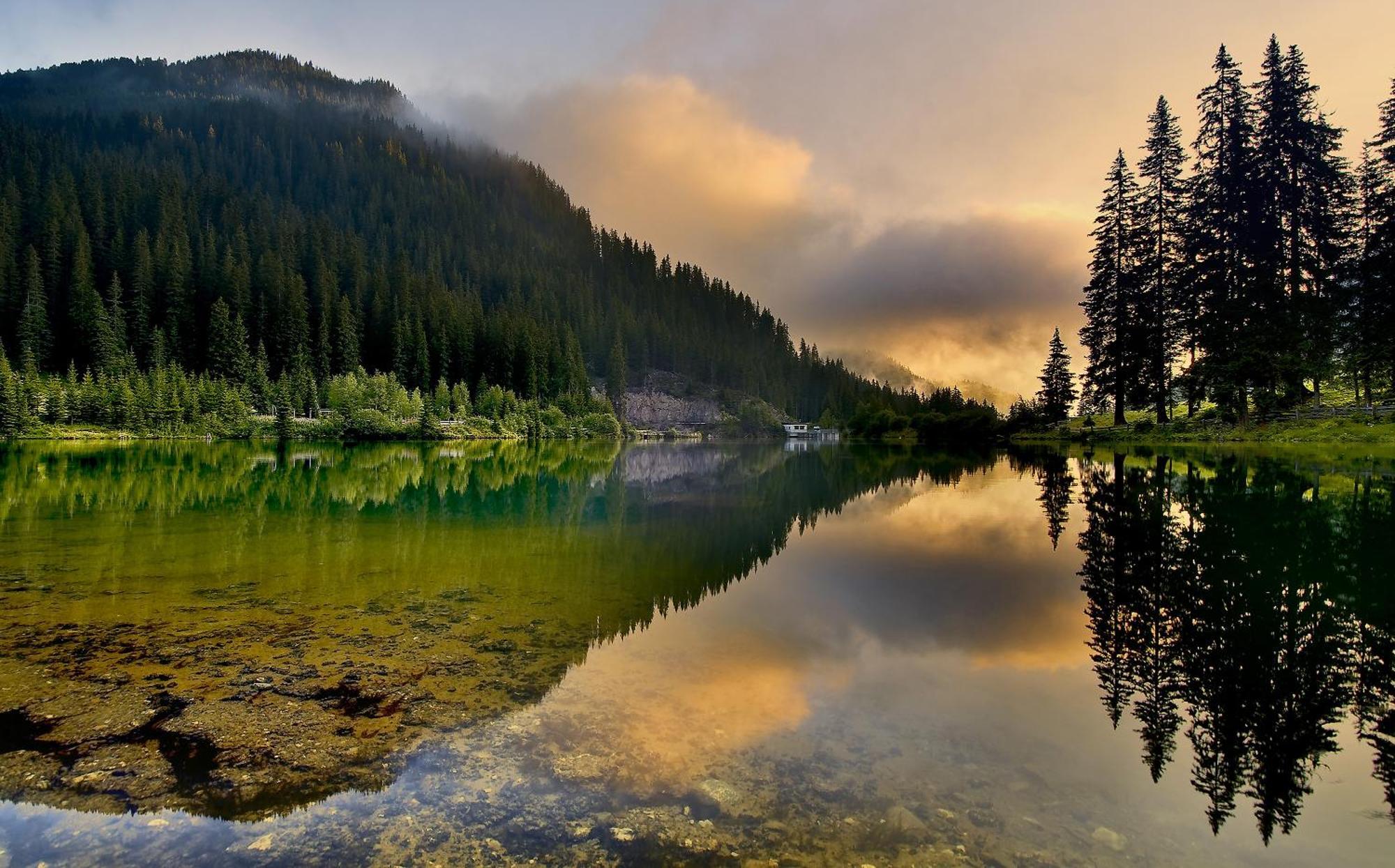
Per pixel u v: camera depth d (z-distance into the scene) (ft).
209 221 417.69
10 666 26.66
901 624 34.60
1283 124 162.61
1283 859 15.51
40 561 45.68
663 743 21.20
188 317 329.72
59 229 334.03
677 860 15.42
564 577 44.39
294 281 353.31
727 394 586.86
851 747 21.07
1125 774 19.43
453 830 16.57
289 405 281.74
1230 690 25.34
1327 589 37.29
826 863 15.30
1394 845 16.02
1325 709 23.47
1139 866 15.23
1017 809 17.60
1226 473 92.84
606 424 411.75
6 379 215.72
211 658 27.86
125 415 242.99
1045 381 254.88
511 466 159.84
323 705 23.61
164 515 66.85
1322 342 143.33
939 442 285.64
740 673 27.43
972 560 50.70
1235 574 41.01
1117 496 78.59
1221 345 156.97
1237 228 168.96
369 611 35.29
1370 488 74.84
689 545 57.72
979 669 28.17
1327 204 159.63
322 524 63.21
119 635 30.58
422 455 199.00
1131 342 190.08
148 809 17.26
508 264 584.40
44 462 132.36
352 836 16.29
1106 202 207.62
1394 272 138.51
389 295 413.18
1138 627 32.78
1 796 17.76
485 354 421.59
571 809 17.47
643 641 31.30
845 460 177.27
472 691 25.07
